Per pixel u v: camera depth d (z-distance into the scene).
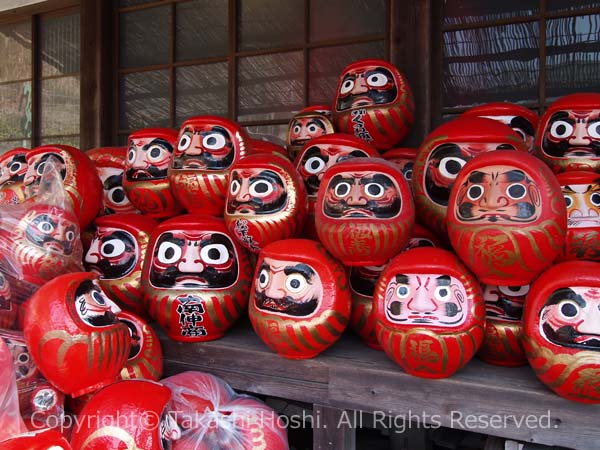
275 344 1.50
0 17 3.65
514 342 1.43
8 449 1.01
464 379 1.38
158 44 3.15
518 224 1.26
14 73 3.72
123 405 1.24
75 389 1.36
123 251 1.83
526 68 2.35
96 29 3.22
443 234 1.69
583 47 2.27
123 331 1.42
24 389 1.36
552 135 1.72
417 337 1.30
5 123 3.77
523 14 2.34
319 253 1.49
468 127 1.65
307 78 2.76
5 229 1.50
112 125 3.27
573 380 1.18
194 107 3.08
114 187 2.17
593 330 1.17
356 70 2.15
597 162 1.66
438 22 2.44
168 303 1.65
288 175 1.64
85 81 3.25
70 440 1.40
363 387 1.47
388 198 1.47
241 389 1.65
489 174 1.33
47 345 1.30
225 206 1.70
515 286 1.45
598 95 1.73
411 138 2.42
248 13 2.90
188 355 1.73
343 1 2.66
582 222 1.50
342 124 2.15
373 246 1.44
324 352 1.62
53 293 1.33
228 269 1.67
